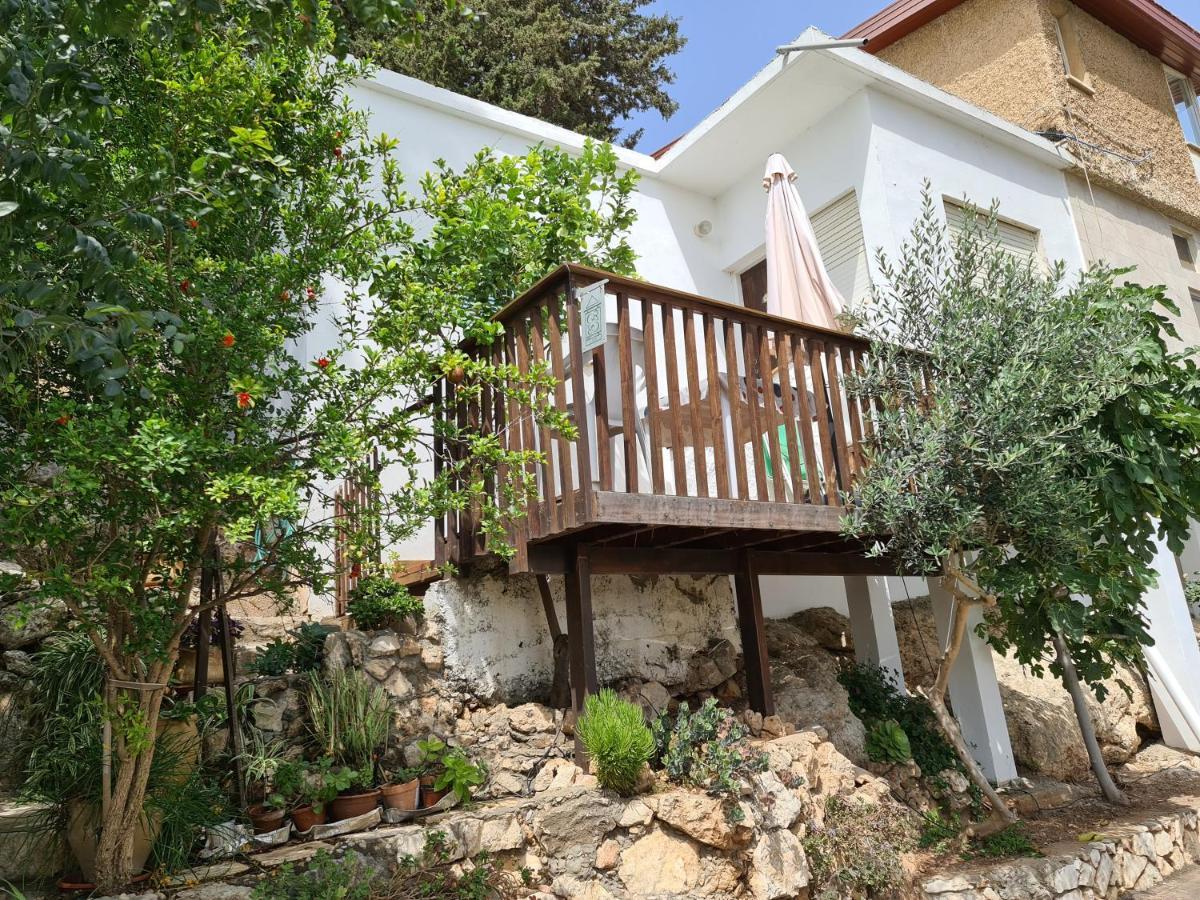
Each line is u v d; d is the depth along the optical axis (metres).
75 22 3.22
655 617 7.05
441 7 17.97
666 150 12.32
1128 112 13.36
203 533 4.29
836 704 7.09
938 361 6.50
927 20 13.90
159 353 4.30
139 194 3.74
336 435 4.27
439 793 5.12
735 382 5.83
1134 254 12.73
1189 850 7.48
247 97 4.64
